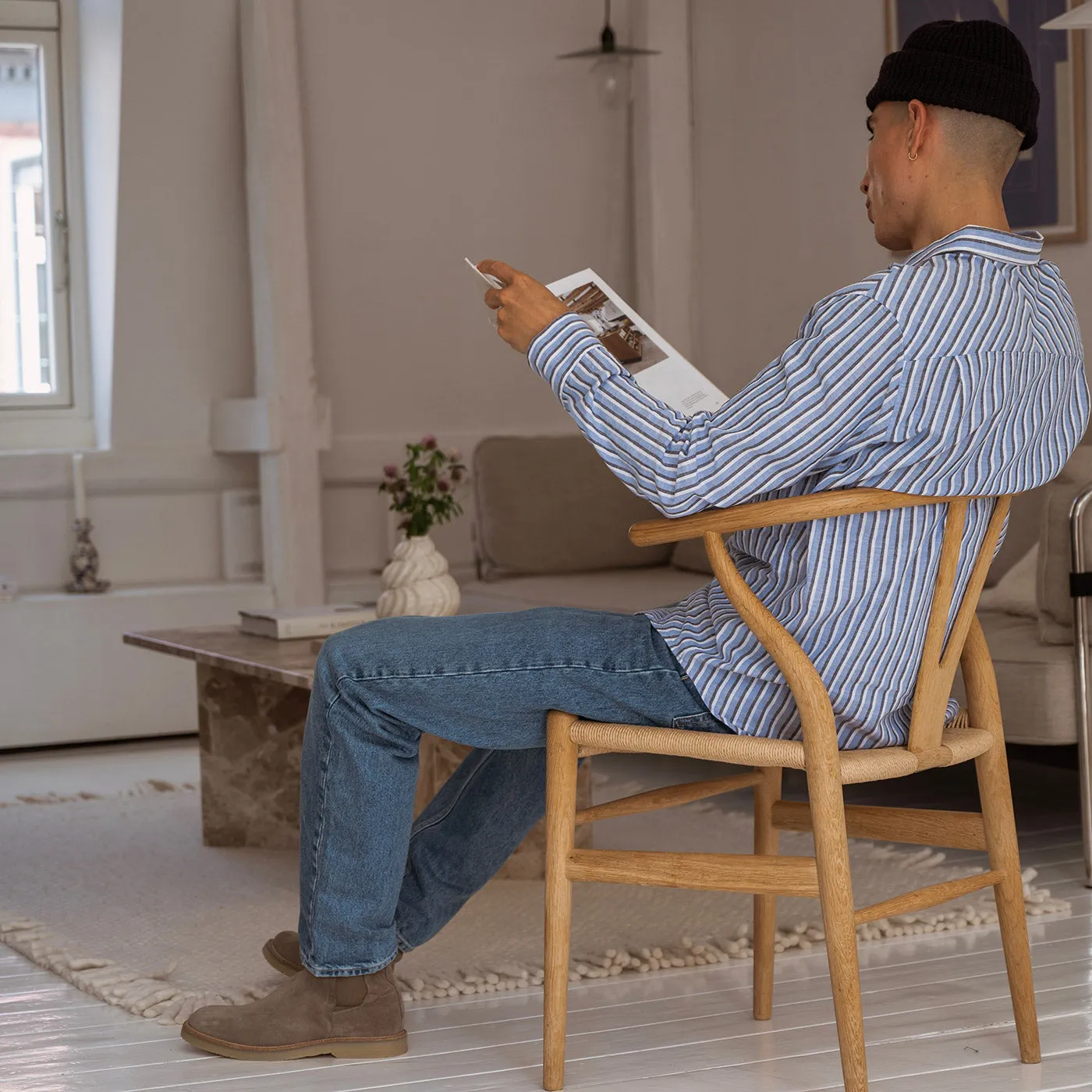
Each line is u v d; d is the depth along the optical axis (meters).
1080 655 2.70
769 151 4.78
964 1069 1.82
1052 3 3.67
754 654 1.66
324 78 4.84
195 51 4.60
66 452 4.79
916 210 1.66
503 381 5.32
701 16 5.04
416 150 5.00
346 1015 1.90
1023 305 1.62
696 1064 1.86
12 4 4.78
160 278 4.80
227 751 3.21
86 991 2.25
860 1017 1.58
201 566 5.02
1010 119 1.62
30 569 4.76
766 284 4.84
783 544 1.63
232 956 2.40
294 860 3.09
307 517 4.82
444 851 1.99
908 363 1.53
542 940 2.45
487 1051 1.93
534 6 5.05
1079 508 2.71
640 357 1.76
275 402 4.74
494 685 1.72
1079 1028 1.96
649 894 2.74
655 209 5.08
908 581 1.62
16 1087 1.84
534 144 5.14
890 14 4.23
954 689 2.89
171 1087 1.82
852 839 3.12
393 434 5.21
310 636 3.10
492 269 1.70
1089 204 3.61
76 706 4.53
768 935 2.03
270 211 4.68
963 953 2.33
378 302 5.07
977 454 1.58
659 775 3.92
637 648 1.70
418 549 3.00
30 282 4.95
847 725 1.67
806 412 1.53
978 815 1.84
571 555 4.64
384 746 1.79
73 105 4.88
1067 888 2.70
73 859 3.12
